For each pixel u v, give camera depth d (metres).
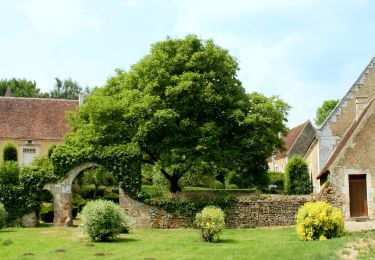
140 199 26.27
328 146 32.31
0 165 27.98
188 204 25.91
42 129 47.03
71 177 27.48
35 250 17.36
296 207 25.72
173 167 26.58
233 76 29.11
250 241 18.80
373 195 24.56
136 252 16.25
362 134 25.03
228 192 26.89
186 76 26.16
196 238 20.48
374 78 32.50
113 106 27.28
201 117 27.23
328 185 25.11
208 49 27.56
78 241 19.61
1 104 48.03
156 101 25.94
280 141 28.28
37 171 27.62
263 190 31.34
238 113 26.17
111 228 19.55
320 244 15.82
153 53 28.00
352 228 21.23
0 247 18.17
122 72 31.30
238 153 26.14
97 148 27.42
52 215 31.50
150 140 27.36
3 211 25.42
